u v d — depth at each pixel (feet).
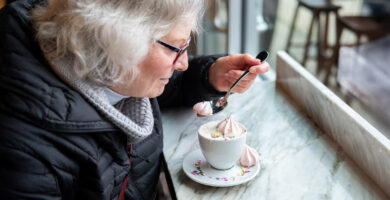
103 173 2.76
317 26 11.31
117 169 2.90
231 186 3.01
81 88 2.58
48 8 2.57
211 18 8.39
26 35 2.55
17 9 2.62
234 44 8.36
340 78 11.63
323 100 3.67
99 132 2.69
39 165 2.42
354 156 3.23
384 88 11.60
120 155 2.87
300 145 3.53
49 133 2.45
